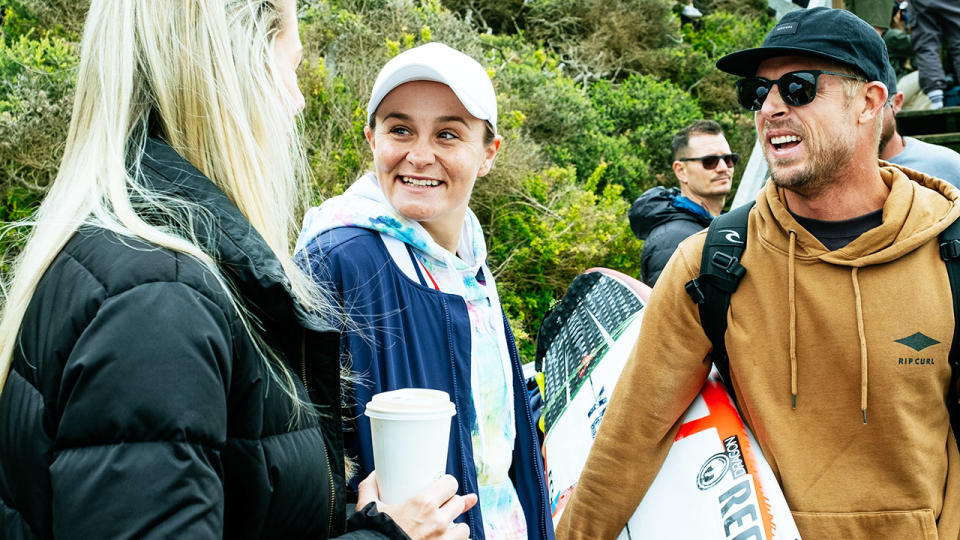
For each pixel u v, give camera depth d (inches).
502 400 68.9
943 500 69.1
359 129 207.9
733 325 74.6
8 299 36.8
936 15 235.0
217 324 35.0
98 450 31.5
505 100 250.5
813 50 70.2
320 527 40.6
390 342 61.9
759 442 75.2
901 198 69.7
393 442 47.4
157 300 33.4
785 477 71.4
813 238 71.1
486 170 73.1
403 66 64.1
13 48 197.9
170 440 32.1
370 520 43.0
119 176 37.0
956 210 69.1
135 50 39.5
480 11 345.4
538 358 128.8
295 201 49.9
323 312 47.5
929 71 236.7
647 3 360.5
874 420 68.4
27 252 37.4
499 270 207.2
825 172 70.7
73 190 37.7
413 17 269.6
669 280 78.7
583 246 212.7
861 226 72.0
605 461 80.4
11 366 36.3
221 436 34.1
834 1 258.7
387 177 66.2
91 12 40.5
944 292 67.9
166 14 39.8
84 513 30.8
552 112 267.4
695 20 414.9
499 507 66.0
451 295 65.5
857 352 68.7
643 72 357.1
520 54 315.0
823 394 70.4
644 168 284.8
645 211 153.5
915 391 67.7
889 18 269.0
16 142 172.2
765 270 73.5
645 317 80.3
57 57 195.9
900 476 67.7
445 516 46.2
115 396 31.6
